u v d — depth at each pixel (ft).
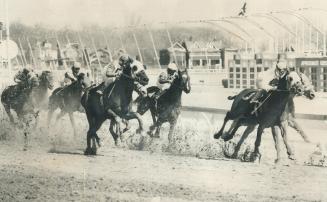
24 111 53.93
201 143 44.52
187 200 37.55
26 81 53.47
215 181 41.19
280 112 41.52
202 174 41.73
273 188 38.42
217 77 44.09
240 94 42.83
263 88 42.14
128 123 46.34
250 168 41.68
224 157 43.88
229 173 40.93
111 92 46.11
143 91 45.98
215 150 44.06
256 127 42.52
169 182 41.22
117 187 40.50
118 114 46.01
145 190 39.58
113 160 45.55
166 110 45.21
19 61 53.57
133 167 44.01
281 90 41.24
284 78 41.22
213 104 43.93
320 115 41.01
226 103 43.50
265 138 42.55
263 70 42.42
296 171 40.57
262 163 42.52
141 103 46.21
